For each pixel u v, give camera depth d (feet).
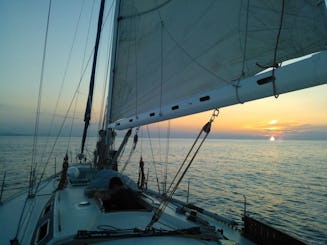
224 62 8.84
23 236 11.43
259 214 56.54
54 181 23.13
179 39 10.50
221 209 58.59
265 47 7.63
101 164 19.85
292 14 6.80
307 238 42.91
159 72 11.87
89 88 28.73
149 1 12.00
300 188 92.73
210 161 204.33
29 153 203.31
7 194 62.34
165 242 8.31
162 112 8.91
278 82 5.05
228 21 8.43
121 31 14.23
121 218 10.43
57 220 9.96
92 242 8.07
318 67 4.25
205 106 6.96
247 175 124.57
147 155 225.56
